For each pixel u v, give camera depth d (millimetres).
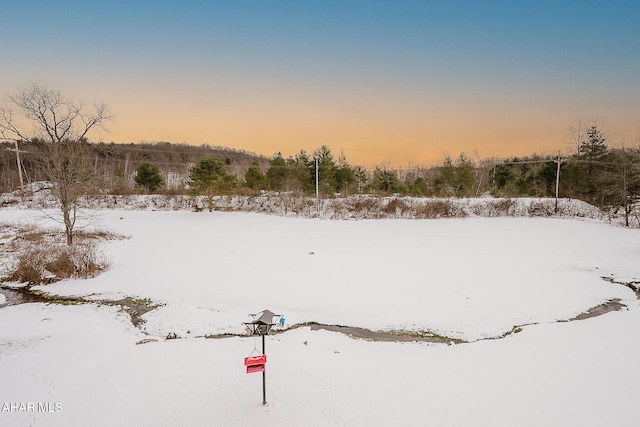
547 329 8094
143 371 6387
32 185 34781
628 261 13906
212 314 9180
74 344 7531
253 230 21297
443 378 6102
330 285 11297
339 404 5422
